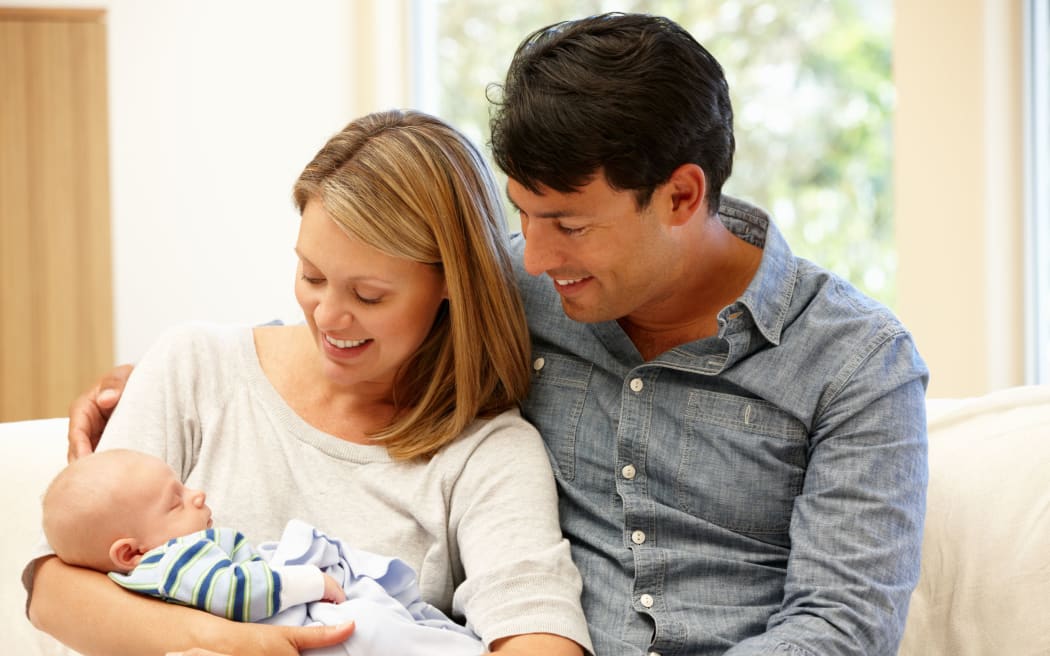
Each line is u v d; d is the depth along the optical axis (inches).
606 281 60.2
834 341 62.9
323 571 61.1
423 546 65.8
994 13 115.6
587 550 66.3
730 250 65.3
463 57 166.4
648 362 65.5
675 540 64.4
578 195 57.4
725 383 64.5
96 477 60.1
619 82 56.8
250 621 57.3
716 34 143.2
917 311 121.1
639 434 65.3
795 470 63.4
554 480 67.2
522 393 69.2
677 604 62.9
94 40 135.0
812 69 134.5
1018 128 116.6
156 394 67.8
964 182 117.3
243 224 159.0
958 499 74.4
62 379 136.3
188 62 155.5
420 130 65.8
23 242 134.5
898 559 59.6
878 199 129.5
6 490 79.9
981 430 78.3
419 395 69.0
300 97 162.1
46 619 59.4
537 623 59.2
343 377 65.6
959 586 72.4
